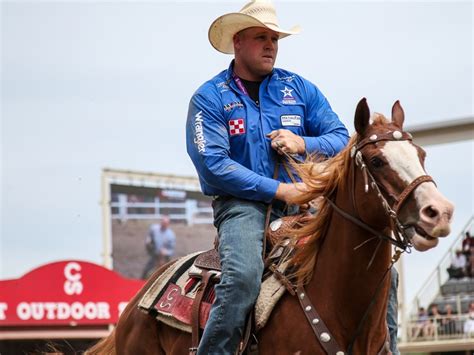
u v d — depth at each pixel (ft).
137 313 31.96
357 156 25.55
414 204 23.84
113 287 79.36
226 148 28.84
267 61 29.76
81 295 78.33
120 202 142.82
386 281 26.27
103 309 78.95
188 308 29.30
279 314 26.78
